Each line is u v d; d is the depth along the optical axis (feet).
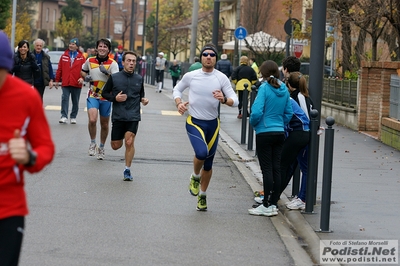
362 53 132.05
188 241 39.78
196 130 46.34
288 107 46.73
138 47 608.19
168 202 50.65
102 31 629.10
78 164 65.51
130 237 39.96
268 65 46.34
